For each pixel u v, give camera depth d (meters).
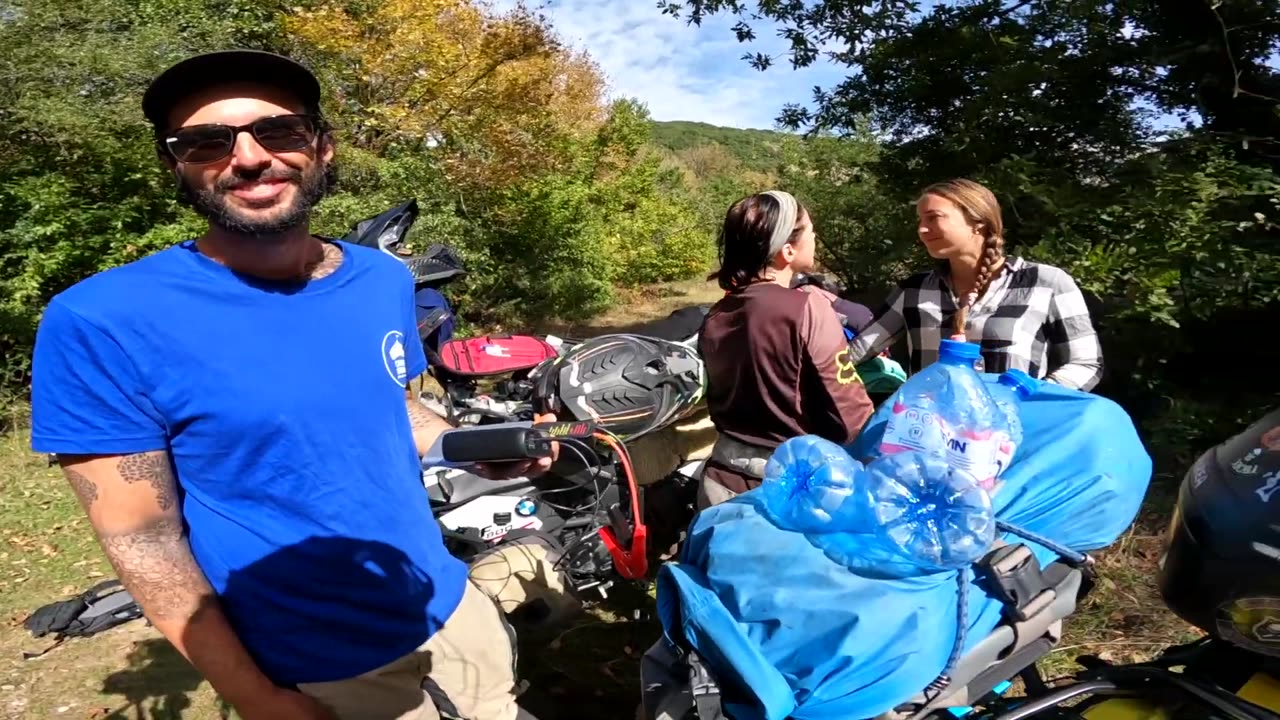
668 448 3.40
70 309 1.41
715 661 1.48
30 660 3.54
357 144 9.63
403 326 1.85
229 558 1.58
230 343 1.52
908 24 6.52
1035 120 5.39
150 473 1.48
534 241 11.84
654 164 17.17
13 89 6.45
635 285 15.69
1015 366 2.68
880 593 1.42
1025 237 4.94
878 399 3.47
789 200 2.56
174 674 3.43
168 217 7.18
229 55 1.52
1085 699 1.71
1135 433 1.79
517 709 2.05
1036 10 5.91
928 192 2.76
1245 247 4.29
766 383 2.48
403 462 1.81
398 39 9.31
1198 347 5.23
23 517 4.93
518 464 2.21
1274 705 1.50
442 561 1.90
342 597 1.66
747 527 1.61
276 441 1.56
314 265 1.75
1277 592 1.44
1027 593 1.51
